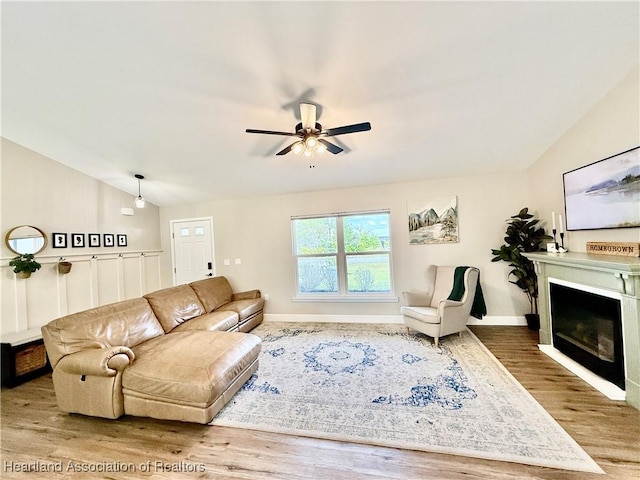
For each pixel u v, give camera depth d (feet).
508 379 8.09
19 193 11.05
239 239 16.55
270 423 6.59
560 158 10.21
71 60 6.66
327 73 7.01
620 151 7.57
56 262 12.17
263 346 11.60
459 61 6.68
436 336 10.75
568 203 9.61
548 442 5.57
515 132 9.80
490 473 4.93
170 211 17.58
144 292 16.51
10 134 10.02
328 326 14.25
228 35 5.93
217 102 8.18
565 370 8.51
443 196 13.73
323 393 7.80
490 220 13.24
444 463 5.20
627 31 6.00
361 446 5.75
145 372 6.82
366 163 12.10
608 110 7.90
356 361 9.80
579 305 8.44
